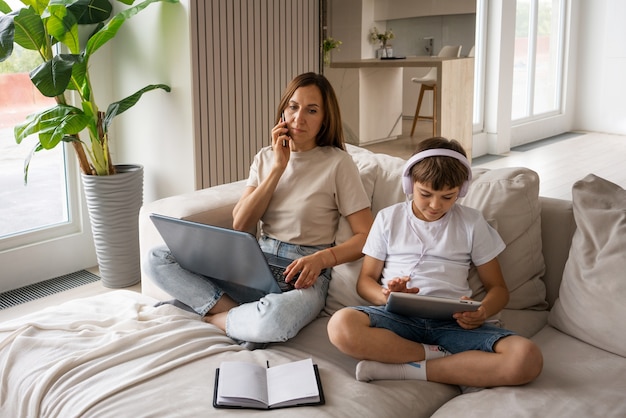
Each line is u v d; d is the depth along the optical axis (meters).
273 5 3.41
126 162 3.51
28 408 1.62
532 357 1.53
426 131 4.49
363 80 4.02
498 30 6.29
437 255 1.88
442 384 1.65
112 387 1.57
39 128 2.79
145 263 2.12
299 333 1.91
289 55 3.56
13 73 3.12
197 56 3.09
